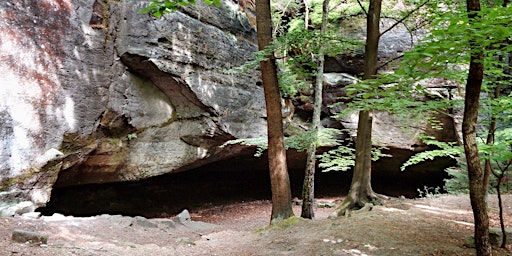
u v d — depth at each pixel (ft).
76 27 31.53
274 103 28.78
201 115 42.09
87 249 19.43
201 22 42.47
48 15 29.37
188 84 39.40
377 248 18.75
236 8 49.60
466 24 12.35
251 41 51.88
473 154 13.29
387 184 69.31
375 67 31.50
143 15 35.63
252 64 32.71
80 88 31.53
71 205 39.86
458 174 39.86
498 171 33.50
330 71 57.36
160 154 39.50
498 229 18.57
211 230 33.88
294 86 51.57
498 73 18.60
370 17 31.55
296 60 34.09
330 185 72.69
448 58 13.71
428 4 34.37
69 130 30.32
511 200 30.48
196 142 42.60
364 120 32.71
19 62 27.17
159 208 50.06
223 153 47.67
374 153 37.88
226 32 46.80
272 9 57.52
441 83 47.29
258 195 67.21
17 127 26.66
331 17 55.06
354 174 32.86
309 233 23.52
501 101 18.98
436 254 17.11
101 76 33.55
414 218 25.54
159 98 39.73
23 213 25.26
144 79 38.34
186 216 36.42
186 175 55.72
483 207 13.21
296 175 70.79
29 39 27.91
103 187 43.39
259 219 45.52
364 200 31.99
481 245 13.19
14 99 26.68
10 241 17.99
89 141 32.37
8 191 25.72
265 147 37.35
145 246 22.66
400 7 50.96
